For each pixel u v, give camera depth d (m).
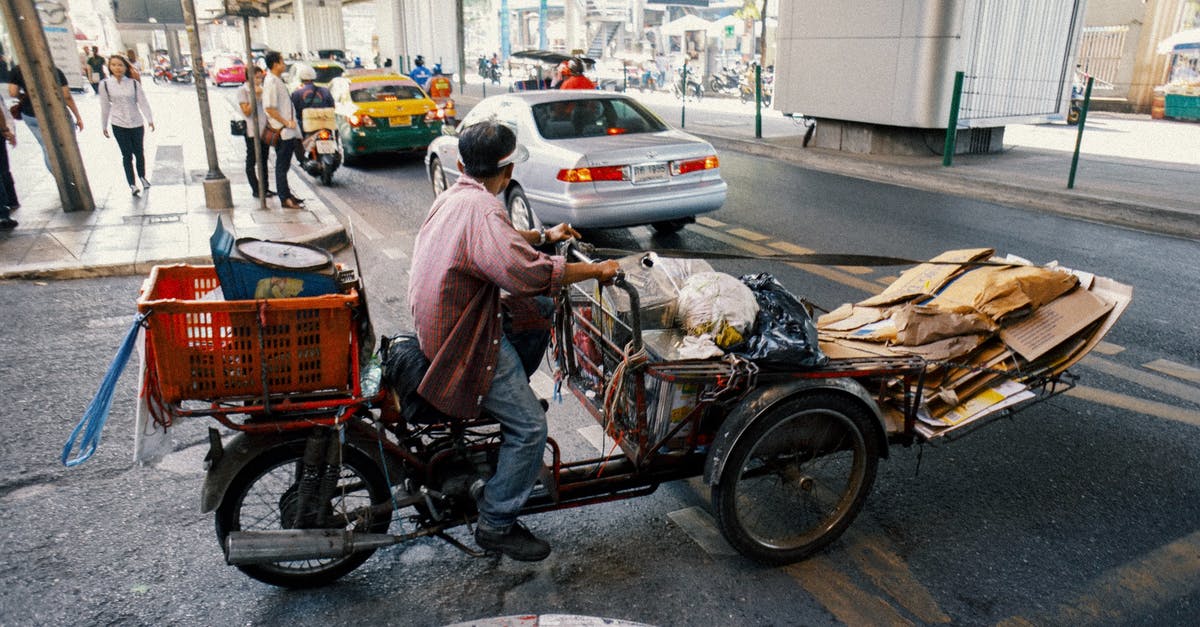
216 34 76.69
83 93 30.67
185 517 3.45
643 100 26.56
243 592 2.98
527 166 7.68
